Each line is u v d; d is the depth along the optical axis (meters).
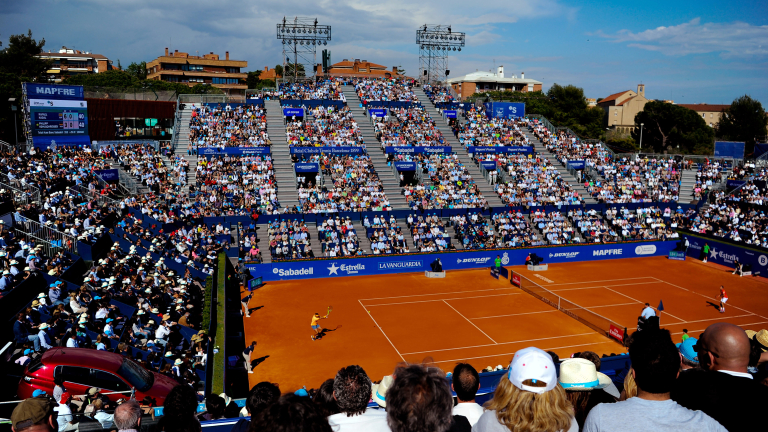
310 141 60.28
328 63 81.62
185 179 52.28
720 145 70.81
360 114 68.62
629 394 5.18
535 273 47.22
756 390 4.02
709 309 37.59
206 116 61.53
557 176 62.75
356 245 48.34
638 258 53.50
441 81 86.38
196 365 22.20
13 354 17.95
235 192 51.19
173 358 22.06
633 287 43.00
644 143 110.44
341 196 53.28
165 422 6.02
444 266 48.00
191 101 65.19
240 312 35.84
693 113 104.44
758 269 46.69
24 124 49.69
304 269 44.56
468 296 40.31
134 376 16.42
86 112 51.53
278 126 63.28
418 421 4.10
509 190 58.72
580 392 6.28
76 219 32.69
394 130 65.38
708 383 4.18
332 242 47.88
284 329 32.78
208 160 55.53
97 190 41.53
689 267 49.94
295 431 3.79
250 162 55.72
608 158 68.75
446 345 30.42
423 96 76.88
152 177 49.25
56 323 20.03
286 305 37.56
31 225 29.28
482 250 48.97
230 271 40.88
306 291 41.09
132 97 61.25
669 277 46.25
